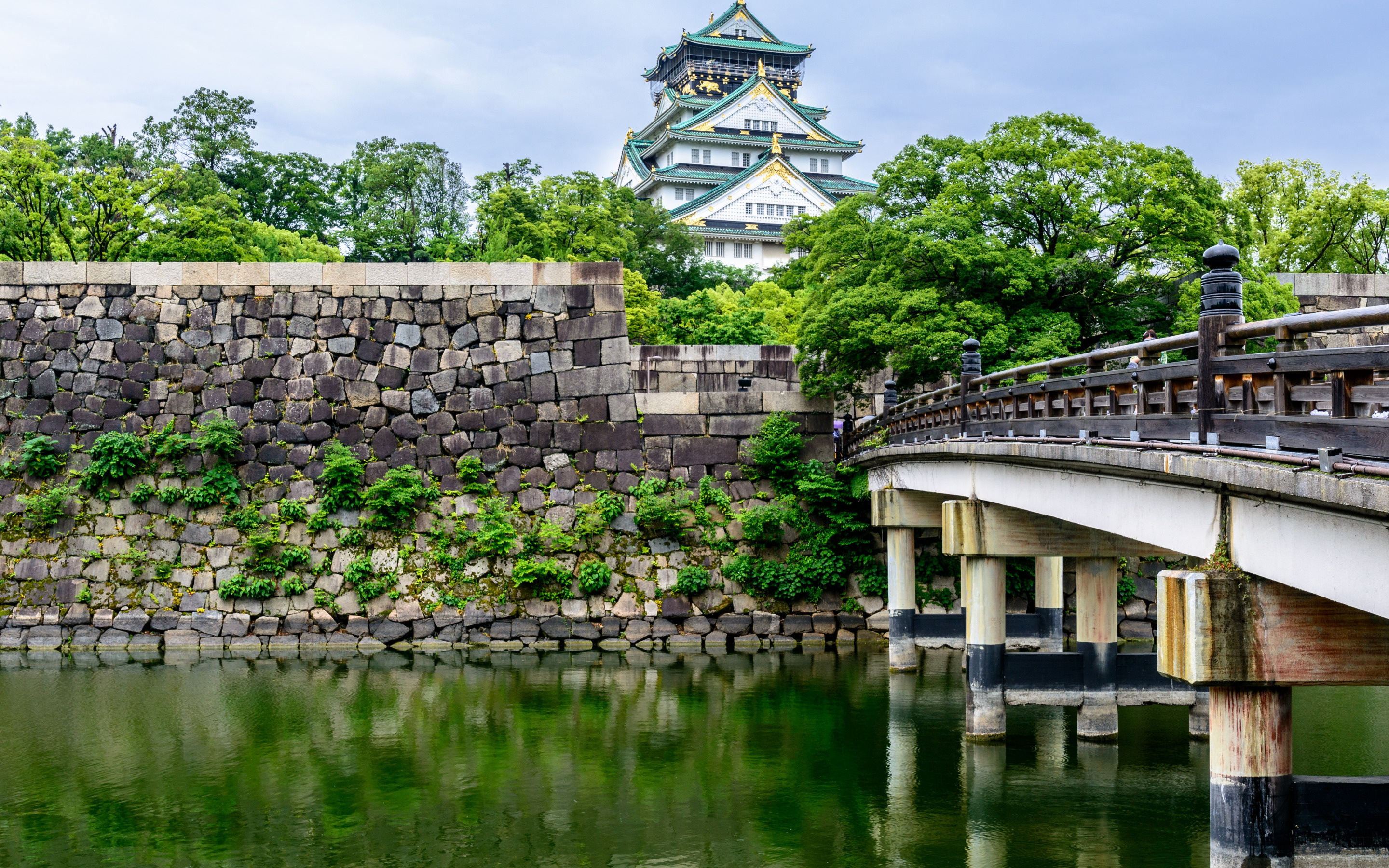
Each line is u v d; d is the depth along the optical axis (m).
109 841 12.48
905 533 21.75
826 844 12.18
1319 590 6.94
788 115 80.56
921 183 27.75
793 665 22.77
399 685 20.78
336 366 25.62
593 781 14.68
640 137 87.88
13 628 24.33
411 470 25.22
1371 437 6.41
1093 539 15.62
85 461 25.12
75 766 15.38
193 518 24.95
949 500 19.33
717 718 18.00
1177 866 11.30
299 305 25.75
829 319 25.16
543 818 13.18
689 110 81.88
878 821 12.90
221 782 14.68
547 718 18.12
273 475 25.27
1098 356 11.18
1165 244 24.42
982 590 15.85
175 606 24.59
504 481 25.58
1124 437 10.24
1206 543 8.53
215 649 24.33
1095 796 13.68
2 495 24.91
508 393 25.81
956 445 15.37
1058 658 16.02
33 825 13.00
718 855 11.91
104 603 24.55
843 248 27.77
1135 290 25.31
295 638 24.53
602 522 25.33
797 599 25.56
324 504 25.03
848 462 25.30
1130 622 25.48
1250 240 27.30
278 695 19.86
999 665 15.95
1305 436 7.09
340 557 24.94
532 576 24.77
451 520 25.31
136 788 14.41
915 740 16.48
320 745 16.47
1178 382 9.24
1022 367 13.77
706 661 23.27
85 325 25.50
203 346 25.56
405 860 11.88
